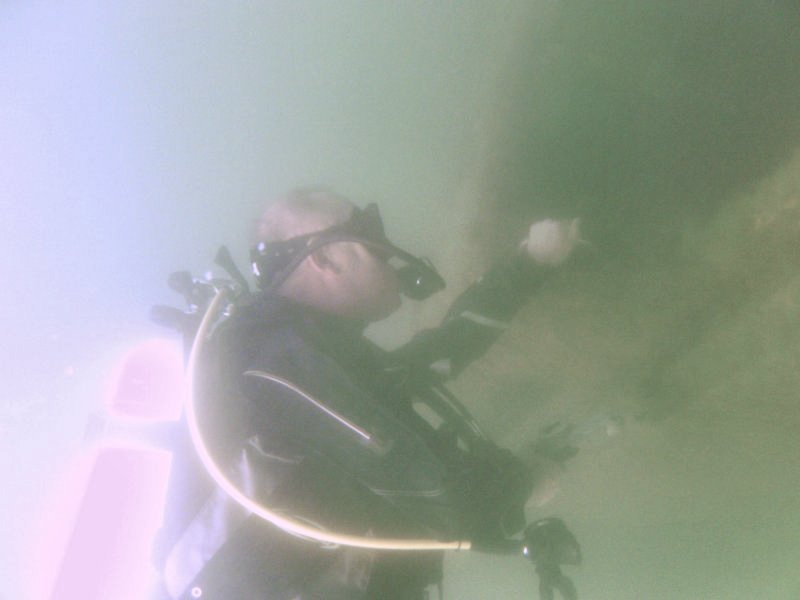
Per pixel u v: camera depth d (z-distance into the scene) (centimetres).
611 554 216
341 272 106
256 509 86
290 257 106
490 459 118
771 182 170
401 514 100
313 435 90
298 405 90
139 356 113
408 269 116
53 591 88
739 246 179
